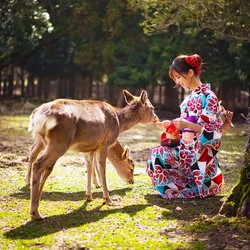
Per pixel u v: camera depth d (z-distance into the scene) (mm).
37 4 13711
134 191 6953
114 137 6426
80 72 20938
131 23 17547
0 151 9820
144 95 7066
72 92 21406
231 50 14359
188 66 6141
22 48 17438
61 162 8945
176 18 10016
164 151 6445
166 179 6500
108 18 17000
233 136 13320
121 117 6859
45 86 21594
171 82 18312
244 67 15875
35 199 5473
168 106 19109
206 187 6418
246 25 9562
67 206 6082
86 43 19000
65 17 17359
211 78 16062
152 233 5098
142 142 11844
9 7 13117
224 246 4699
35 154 7066
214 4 9336
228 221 5297
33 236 5016
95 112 6059
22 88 21266
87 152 6180
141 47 18156
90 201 6348
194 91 6223
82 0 16453
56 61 20656
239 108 18703
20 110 18125
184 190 6473
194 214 5738
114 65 18531
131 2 10492
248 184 5465
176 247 4684
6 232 5117
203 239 4906
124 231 5156
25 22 14031
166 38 16984
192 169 6293
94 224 5387
